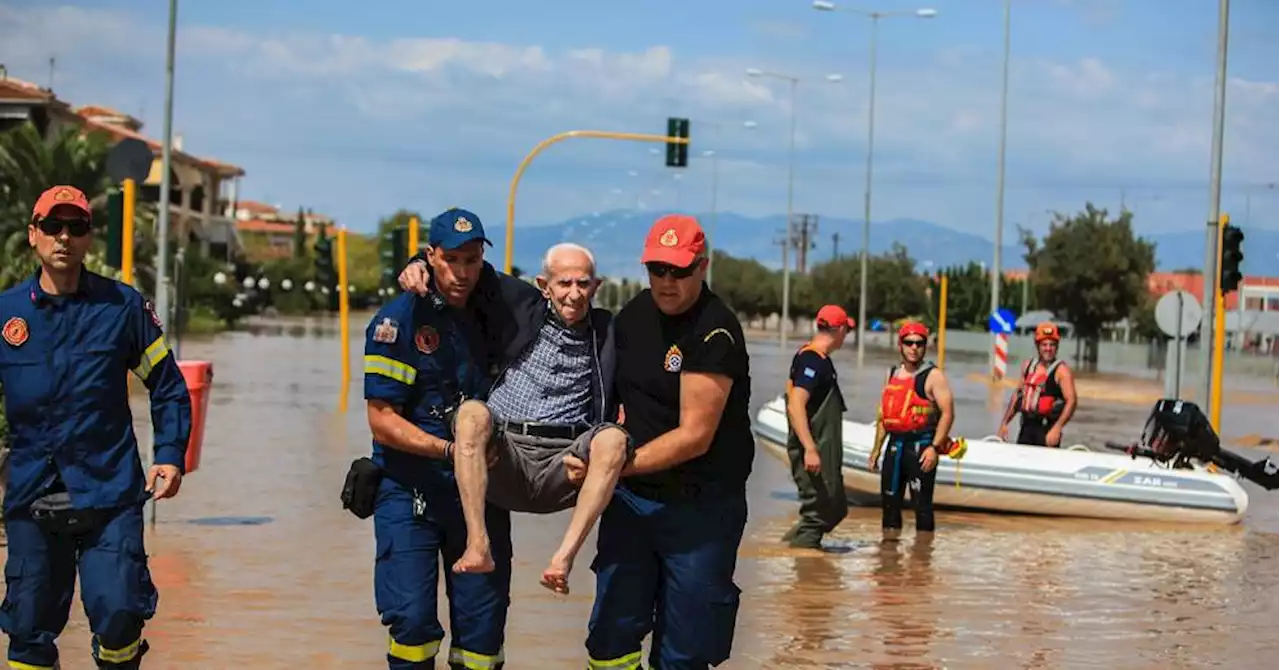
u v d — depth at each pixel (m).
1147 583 11.03
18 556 6.00
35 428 5.95
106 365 6.03
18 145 44.91
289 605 9.27
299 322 79.81
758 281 121.19
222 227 94.94
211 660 7.80
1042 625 9.31
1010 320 42.81
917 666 8.08
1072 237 64.00
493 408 5.93
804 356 12.13
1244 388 48.94
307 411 25.09
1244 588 10.86
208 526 12.55
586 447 5.77
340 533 12.27
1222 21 23.16
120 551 5.98
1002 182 45.34
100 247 42.91
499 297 5.98
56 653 6.21
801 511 12.34
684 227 5.80
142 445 17.47
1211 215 23.33
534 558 11.48
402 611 5.96
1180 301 21.09
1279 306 68.88
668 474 5.88
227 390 29.77
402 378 5.98
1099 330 65.62
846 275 92.50
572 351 5.96
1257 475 12.57
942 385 12.99
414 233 27.28
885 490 13.12
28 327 5.95
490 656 6.15
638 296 6.05
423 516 6.04
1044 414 15.18
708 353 5.79
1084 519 14.67
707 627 5.93
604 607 6.00
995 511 14.95
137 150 13.29
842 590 10.42
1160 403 12.70
